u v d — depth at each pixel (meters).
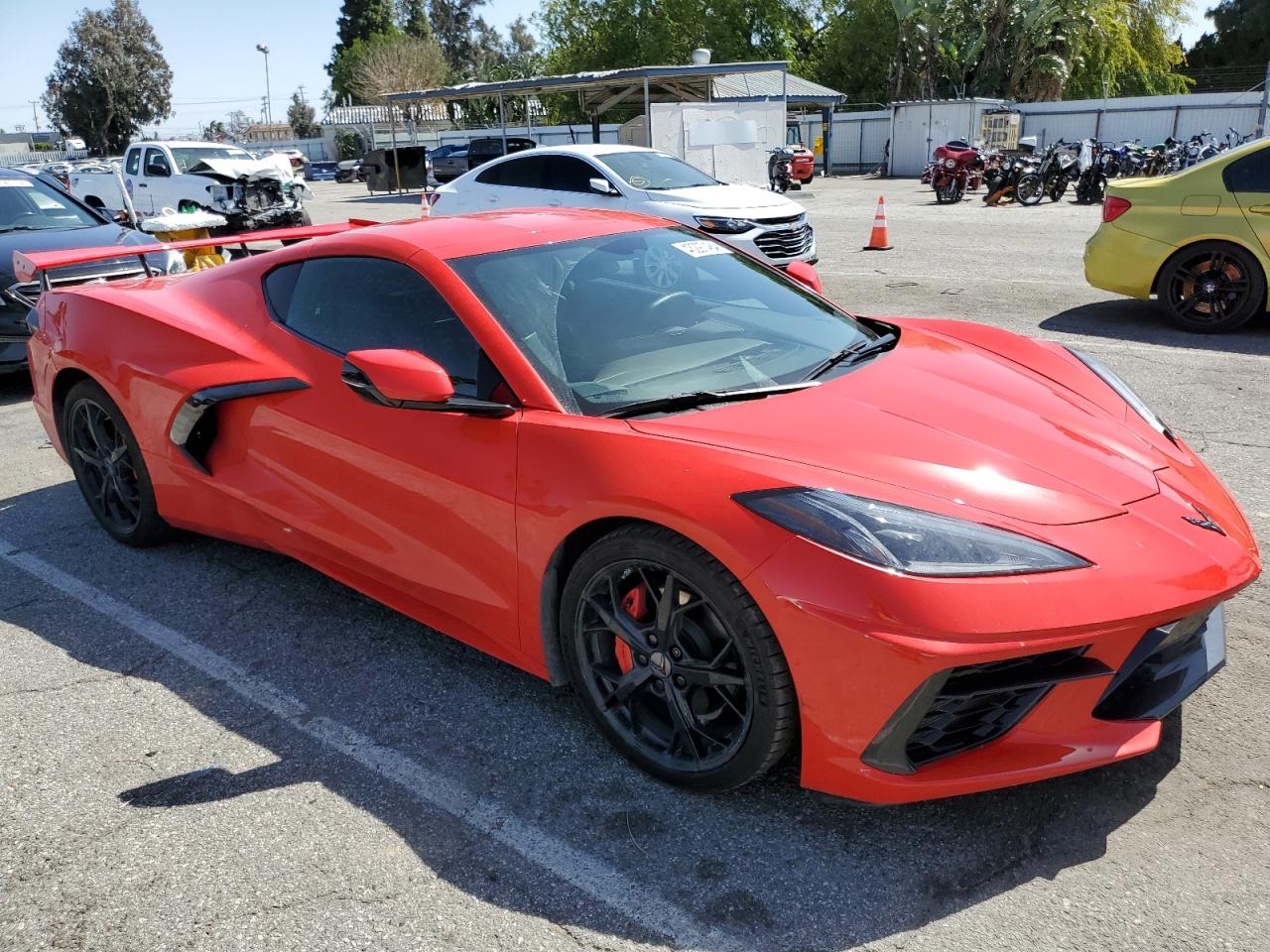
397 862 2.17
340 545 3.01
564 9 44.56
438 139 39.19
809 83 32.34
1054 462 2.32
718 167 18.69
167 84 65.38
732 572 2.07
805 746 2.09
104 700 2.87
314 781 2.46
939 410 2.51
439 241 2.97
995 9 34.34
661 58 40.97
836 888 2.04
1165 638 2.11
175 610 3.42
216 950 1.94
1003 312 8.06
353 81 68.56
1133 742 2.15
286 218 15.38
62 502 4.53
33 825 2.33
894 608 1.92
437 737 2.63
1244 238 6.77
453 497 2.60
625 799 2.35
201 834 2.28
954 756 2.12
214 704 2.83
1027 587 1.95
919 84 37.09
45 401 4.05
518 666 2.70
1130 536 2.12
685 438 2.29
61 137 64.06
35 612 3.44
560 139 35.47
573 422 2.43
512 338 2.63
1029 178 18.23
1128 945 1.86
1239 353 6.47
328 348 3.02
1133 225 7.27
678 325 2.87
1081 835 2.16
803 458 2.21
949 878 2.06
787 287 3.29
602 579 2.37
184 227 8.13
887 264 11.02
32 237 7.08
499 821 2.29
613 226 3.24
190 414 3.26
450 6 86.38
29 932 2.00
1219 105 27.86
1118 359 6.38
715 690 2.26
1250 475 4.27
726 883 2.07
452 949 1.92
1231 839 2.13
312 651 3.12
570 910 2.01
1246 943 1.85
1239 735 2.49
